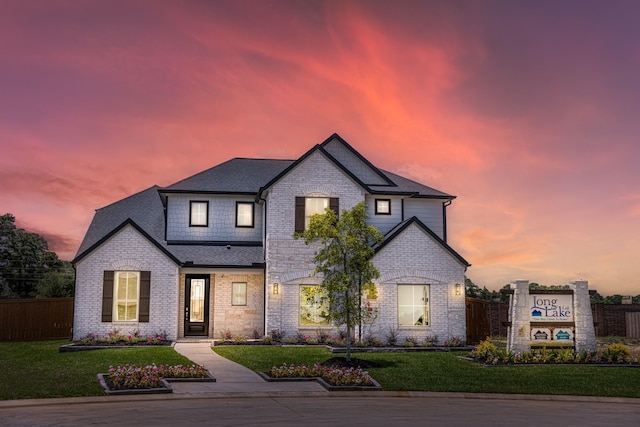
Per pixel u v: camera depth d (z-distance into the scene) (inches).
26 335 1096.2
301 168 1059.3
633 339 1314.0
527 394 636.1
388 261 1010.1
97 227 1197.1
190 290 1085.1
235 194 1160.2
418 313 1013.8
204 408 506.0
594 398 627.8
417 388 640.4
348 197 1064.8
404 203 1211.2
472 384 669.3
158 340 959.6
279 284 1028.5
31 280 1676.9
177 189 1144.2
